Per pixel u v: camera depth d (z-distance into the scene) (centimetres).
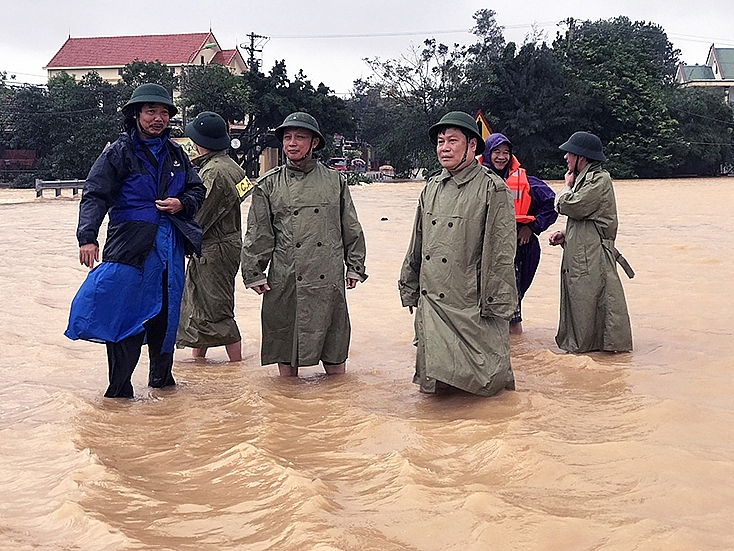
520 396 565
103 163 587
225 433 509
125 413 553
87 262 573
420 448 465
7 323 878
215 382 656
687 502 381
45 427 511
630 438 477
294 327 657
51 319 905
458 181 589
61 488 410
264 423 520
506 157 816
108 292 582
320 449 478
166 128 609
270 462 436
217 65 5472
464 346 568
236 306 1005
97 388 627
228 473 432
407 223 2141
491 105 6000
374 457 456
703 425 498
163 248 604
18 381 646
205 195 644
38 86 5769
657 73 6894
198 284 712
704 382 608
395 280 1184
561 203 725
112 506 388
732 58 9856
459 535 350
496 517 363
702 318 866
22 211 2656
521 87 5878
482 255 575
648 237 1697
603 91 5919
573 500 387
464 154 586
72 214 2511
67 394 580
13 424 525
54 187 3544
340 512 378
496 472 426
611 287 721
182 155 624
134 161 594
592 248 723
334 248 664
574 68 6166
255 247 658
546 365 684
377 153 6588
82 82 5625
